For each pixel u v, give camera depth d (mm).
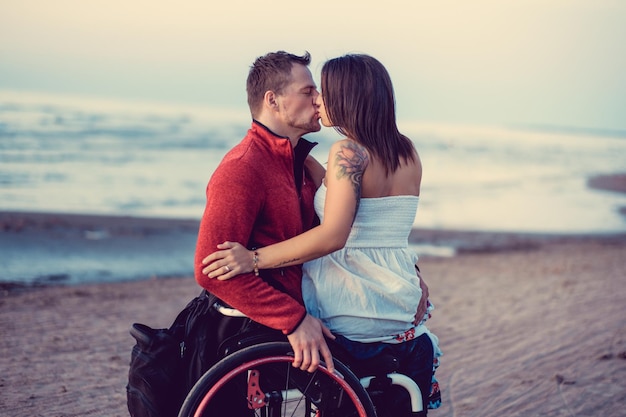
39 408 4266
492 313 7070
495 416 4191
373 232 2680
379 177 2631
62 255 9930
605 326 6285
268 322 2494
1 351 5469
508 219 17500
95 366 5145
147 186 19641
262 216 2562
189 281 8789
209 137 38969
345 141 2588
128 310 7051
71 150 27203
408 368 2785
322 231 2486
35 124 36469
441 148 48844
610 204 22562
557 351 5516
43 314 6754
